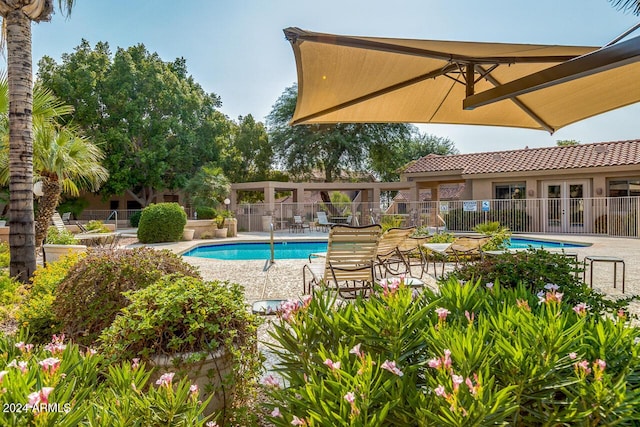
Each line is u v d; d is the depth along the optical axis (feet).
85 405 4.86
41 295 16.30
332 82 13.29
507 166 68.28
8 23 19.57
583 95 14.62
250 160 117.08
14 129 19.70
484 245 32.68
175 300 8.70
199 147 98.07
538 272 12.20
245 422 8.10
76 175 37.17
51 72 87.76
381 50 11.23
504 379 5.42
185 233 58.34
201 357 8.04
